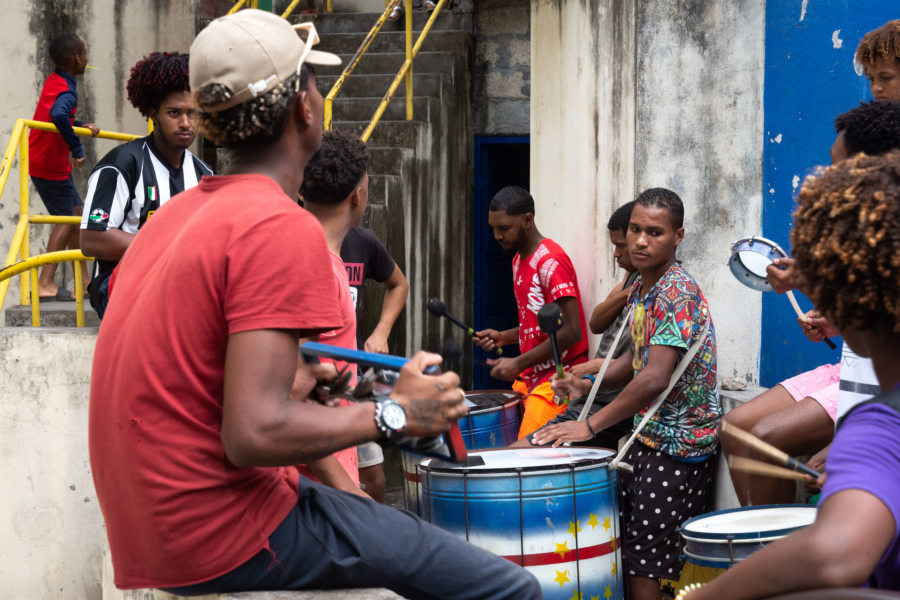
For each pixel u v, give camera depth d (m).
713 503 3.89
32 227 6.85
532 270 4.91
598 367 4.04
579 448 3.46
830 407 3.26
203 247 1.65
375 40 8.05
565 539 3.08
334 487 2.29
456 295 7.49
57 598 4.09
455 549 1.93
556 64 5.54
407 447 1.81
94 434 1.77
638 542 3.69
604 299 4.88
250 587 1.79
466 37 7.70
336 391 1.89
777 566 1.25
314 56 1.88
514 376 4.74
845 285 1.35
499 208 4.95
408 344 6.52
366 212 6.01
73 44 5.74
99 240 3.63
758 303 4.28
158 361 1.67
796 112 4.08
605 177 4.83
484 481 3.08
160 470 1.67
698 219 4.38
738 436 1.85
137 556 1.74
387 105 6.88
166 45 7.70
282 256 1.61
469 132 7.80
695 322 3.58
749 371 4.31
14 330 4.06
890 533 1.21
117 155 3.72
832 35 3.94
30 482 4.04
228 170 1.84
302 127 1.85
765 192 4.25
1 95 6.73
